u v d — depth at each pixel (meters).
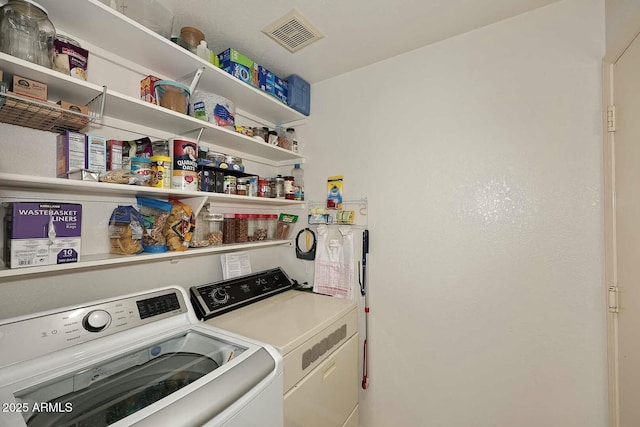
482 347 1.38
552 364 1.23
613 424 1.08
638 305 0.92
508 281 1.33
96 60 1.17
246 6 1.26
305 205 1.99
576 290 1.19
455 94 1.47
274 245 2.10
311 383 1.19
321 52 1.62
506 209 1.34
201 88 1.50
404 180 1.61
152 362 0.99
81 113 0.95
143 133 1.33
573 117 1.21
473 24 1.39
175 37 1.25
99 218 1.19
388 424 1.61
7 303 0.97
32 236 0.85
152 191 1.13
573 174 1.21
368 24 1.38
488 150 1.38
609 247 1.11
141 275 1.33
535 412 1.25
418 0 1.23
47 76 0.86
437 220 1.50
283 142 1.91
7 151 0.98
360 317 1.71
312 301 1.66
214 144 1.65
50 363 0.81
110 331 0.95
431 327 1.50
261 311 1.47
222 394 0.74
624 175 1.02
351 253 1.75
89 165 1.00
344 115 1.84
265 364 0.91
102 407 0.76
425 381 1.51
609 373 1.11
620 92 1.05
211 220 1.50
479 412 1.37
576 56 1.21
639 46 0.92
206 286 1.48
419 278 1.55
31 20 0.86
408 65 1.61
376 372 1.66
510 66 1.34
